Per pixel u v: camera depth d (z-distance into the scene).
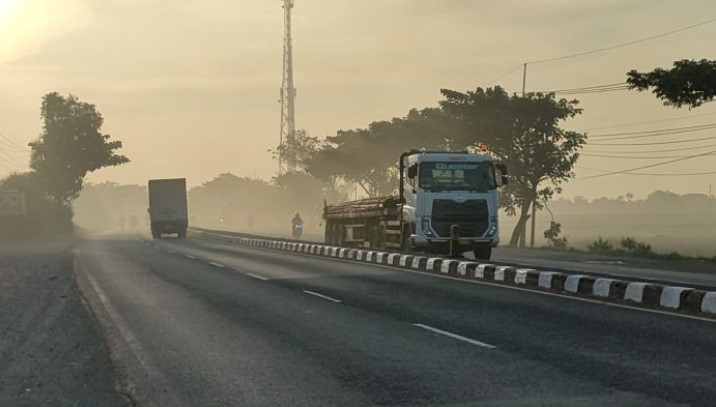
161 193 61.28
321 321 13.08
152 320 13.68
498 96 48.56
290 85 106.75
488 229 26.25
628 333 11.20
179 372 9.24
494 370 8.89
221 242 51.97
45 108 79.31
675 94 29.81
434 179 26.09
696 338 10.69
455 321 12.74
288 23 106.62
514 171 49.34
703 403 7.23
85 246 46.09
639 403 7.28
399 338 11.23
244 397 7.92
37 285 21.03
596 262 28.56
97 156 79.62
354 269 24.45
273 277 21.92
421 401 7.55
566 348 10.12
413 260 25.02
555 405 7.27
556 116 48.66
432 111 58.50
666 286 14.38
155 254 35.53
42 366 9.77
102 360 10.12
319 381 8.55
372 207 31.14
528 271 18.70
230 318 13.70
